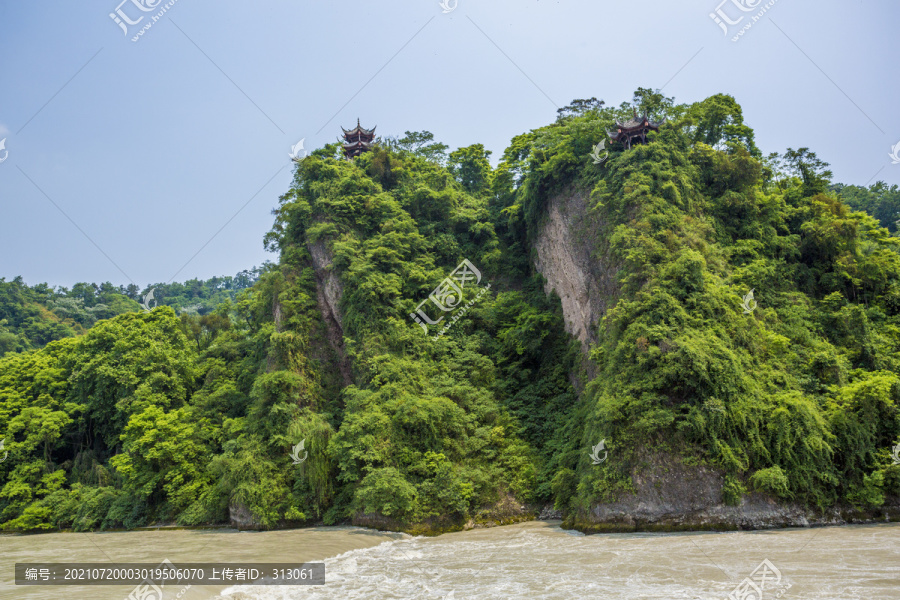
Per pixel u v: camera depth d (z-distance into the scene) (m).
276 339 45.72
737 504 31.67
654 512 32.41
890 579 19.66
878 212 80.88
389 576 23.11
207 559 27.52
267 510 39.19
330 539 32.91
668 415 32.91
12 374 57.78
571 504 36.12
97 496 47.31
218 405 50.84
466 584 21.41
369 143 64.50
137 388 52.06
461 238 57.03
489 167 68.00
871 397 33.62
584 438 37.94
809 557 23.41
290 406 42.19
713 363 33.38
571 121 54.59
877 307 43.28
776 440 32.66
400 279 48.56
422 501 36.91
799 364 37.69
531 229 55.06
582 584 20.73
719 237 44.72
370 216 52.72
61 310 119.19
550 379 47.12
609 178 45.97
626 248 40.44
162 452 45.09
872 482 32.03
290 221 54.22
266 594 20.56
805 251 46.84
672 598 18.38
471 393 44.44
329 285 50.19
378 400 40.56
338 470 41.00
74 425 55.31
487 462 40.88
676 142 46.75
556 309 50.12
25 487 48.50
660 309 35.78
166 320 57.97
